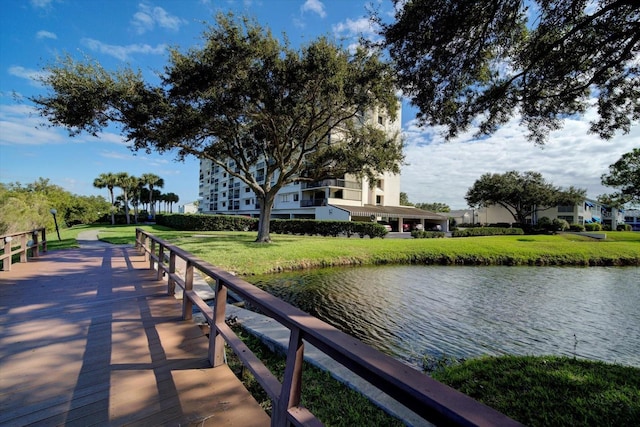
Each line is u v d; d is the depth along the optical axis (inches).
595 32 167.9
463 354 184.1
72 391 89.7
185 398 86.9
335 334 46.7
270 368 130.9
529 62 192.5
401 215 1173.1
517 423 25.3
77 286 217.8
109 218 1839.3
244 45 386.9
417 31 176.9
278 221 958.4
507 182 1615.4
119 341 124.6
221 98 430.9
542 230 1379.2
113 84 430.9
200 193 2925.7
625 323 245.4
